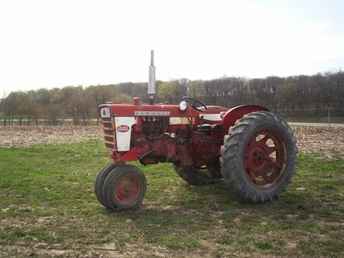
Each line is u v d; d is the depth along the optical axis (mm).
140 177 6176
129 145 6242
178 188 7625
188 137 6902
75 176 8953
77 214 5914
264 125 6445
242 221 5473
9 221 5598
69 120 44781
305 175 8609
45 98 51594
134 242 4648
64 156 12328
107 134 6324
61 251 4402
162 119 6598
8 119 44344
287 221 5457
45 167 10234
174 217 5707
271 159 6652
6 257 4234
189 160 6930
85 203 6594
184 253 4312
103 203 6004
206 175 7484
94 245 4578
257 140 6820
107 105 6191
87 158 11812
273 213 5871
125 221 5508
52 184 8109
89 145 15625
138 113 6309
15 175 9102
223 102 40812
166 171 9266
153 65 6680
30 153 13109
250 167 6438
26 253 4344
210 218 5656
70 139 19250
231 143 6156
